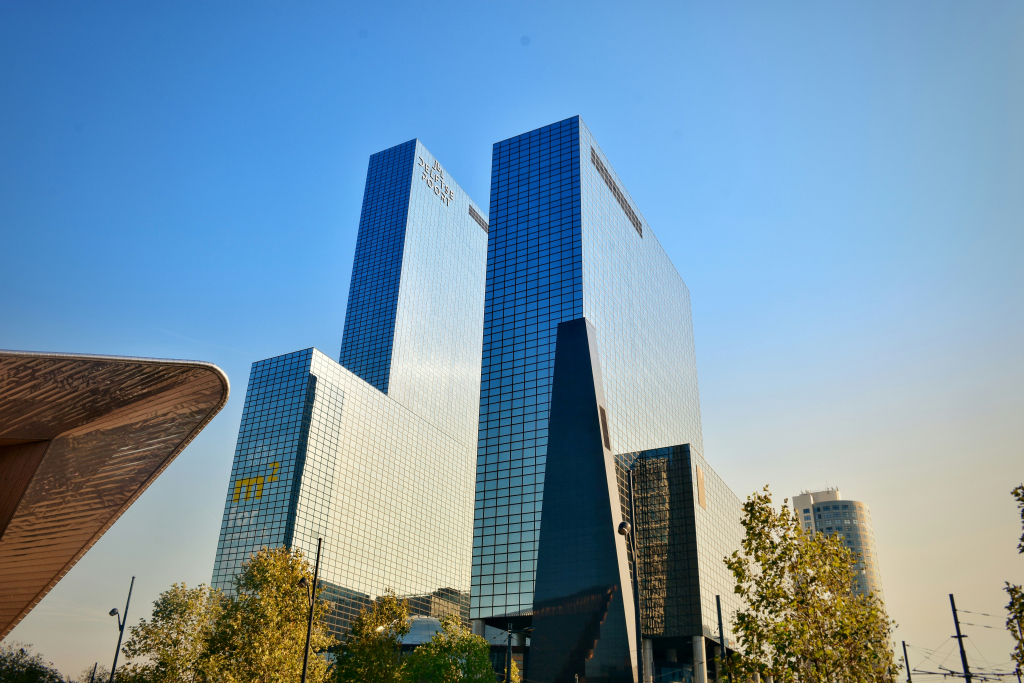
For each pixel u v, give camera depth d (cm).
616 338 13462
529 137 14888
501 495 11462
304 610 6012
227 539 14838
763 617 3119
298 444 15150
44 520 2536
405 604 8219
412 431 19775
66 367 2164
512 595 10656
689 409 17888
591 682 9206
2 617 2642
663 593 11662
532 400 12000
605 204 14800
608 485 10506
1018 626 3138
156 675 5350
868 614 3052
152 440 2602
